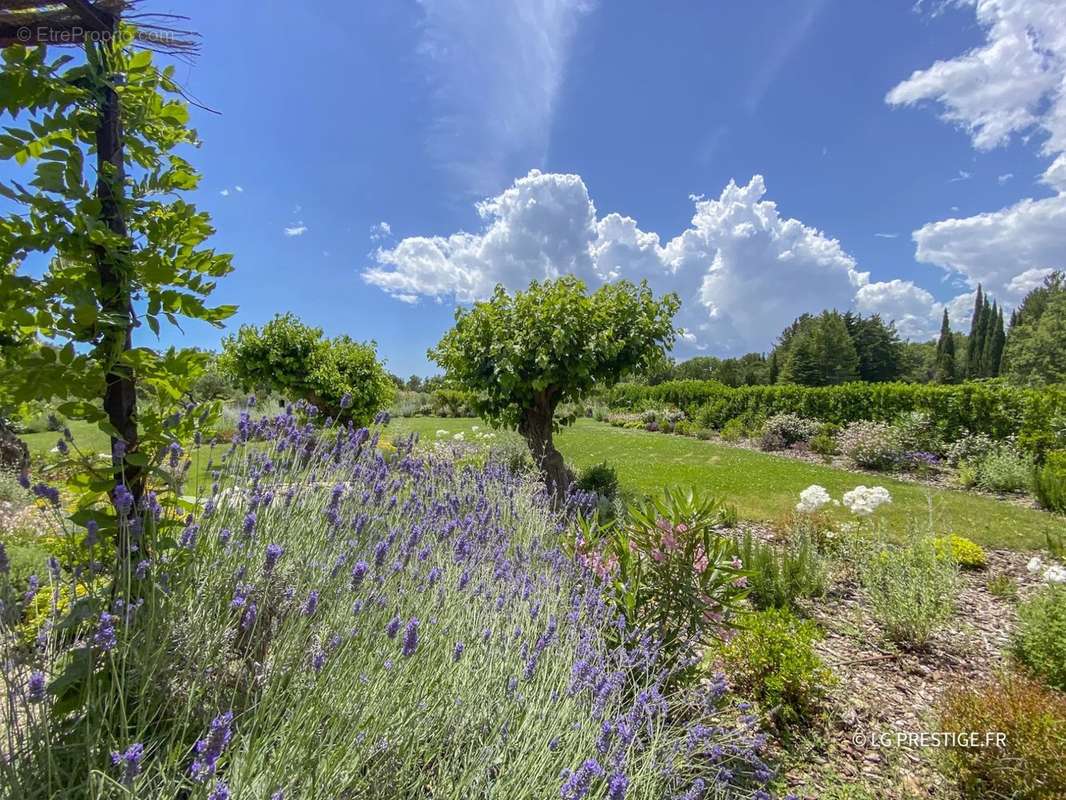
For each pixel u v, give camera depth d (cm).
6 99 147
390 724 152
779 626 290
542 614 238
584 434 1914
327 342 1195
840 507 762
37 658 134
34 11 151
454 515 307
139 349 160
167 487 185
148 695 145
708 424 2070
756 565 430
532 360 603
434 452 643
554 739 160
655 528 291
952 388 1266
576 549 322
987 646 366
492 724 168
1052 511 776
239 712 155
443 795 144
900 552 422
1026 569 532
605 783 144
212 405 195
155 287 166
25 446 616
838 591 452
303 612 161
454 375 682
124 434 172
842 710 280
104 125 168
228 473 218
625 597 271
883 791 223
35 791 117
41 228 152
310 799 121
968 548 542
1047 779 207
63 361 152
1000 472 961
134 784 108
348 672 155
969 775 221
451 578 232
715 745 193
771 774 202
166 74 182
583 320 612
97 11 156
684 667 257
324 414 1170
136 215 174
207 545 189
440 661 184
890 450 1194
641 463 1200
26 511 463
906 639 367
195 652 155
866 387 1521
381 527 243
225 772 133
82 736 135
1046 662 309
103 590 149
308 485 252
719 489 887
